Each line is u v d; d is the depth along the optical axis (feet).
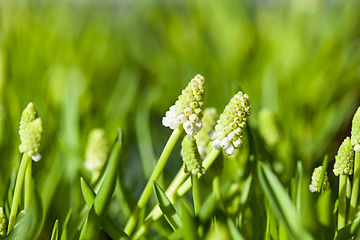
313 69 3.66
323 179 1.46
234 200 1.64
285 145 2.15
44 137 2.27
